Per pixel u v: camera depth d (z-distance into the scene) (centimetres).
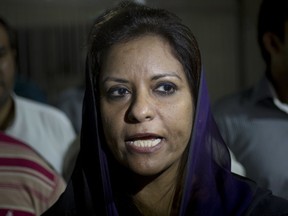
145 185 148
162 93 137
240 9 574
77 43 567
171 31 139
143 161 137
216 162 146
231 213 139
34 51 573
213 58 580
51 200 193
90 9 562
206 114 142
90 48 144
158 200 149
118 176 151
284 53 237
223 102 260
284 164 235
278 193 234
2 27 272
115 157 142
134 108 134
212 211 141
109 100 139
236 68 579
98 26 145
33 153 200
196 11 571
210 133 145
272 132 241
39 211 191
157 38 138
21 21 568
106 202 146
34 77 574
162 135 136
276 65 243
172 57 138
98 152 144
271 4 238
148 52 137
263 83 250
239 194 142
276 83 247
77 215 153
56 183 197
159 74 136
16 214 187
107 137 141
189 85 141
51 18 568
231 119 250
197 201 141
